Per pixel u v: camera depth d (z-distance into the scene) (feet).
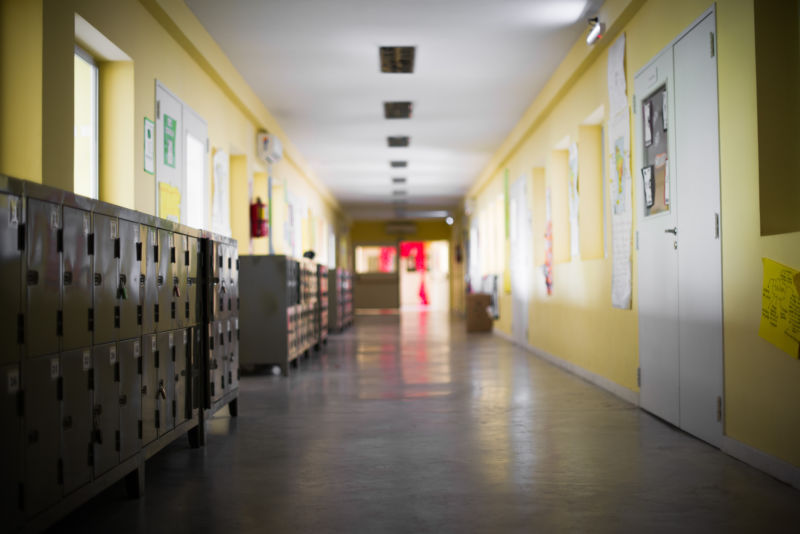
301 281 31.09
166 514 10.19
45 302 8.38
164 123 19.56
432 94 30.32
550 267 30.32
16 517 7.72
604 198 24.95
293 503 10.66
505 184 42.68
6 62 12.68
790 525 9.47
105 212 10.07
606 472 12.30
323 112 33.40
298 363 29.58
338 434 15.87
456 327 55.67
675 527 9.42
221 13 21.15
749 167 12.44
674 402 16.29
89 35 15.46
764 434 12.11
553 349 29.99
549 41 23.73
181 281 13.65
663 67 16.58
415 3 20.51
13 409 7.68
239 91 27.37
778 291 11.49
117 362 10.43
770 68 12.14
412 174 52.08
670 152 16.19
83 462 9.29
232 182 30.60
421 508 10.33
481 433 15.78
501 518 9.84
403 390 22.61
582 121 24.59
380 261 103.04
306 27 22.35
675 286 16.06
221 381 16.61
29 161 12.66
